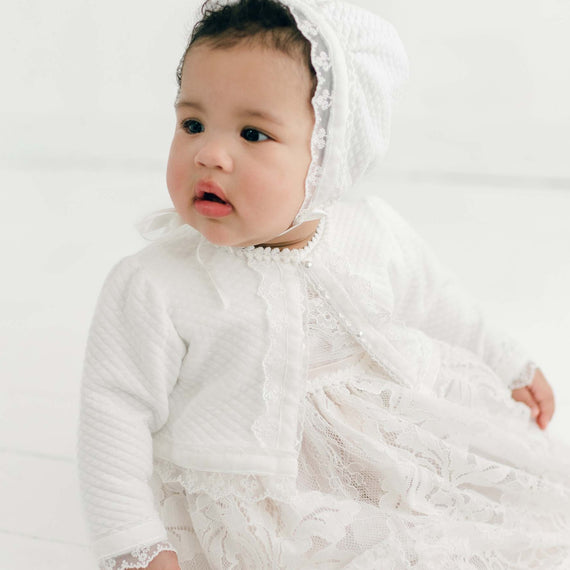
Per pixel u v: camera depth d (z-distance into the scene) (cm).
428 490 104
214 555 101
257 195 96
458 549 97
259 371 102
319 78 97
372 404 108
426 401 110
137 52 298
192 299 103
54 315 193
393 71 110
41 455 142
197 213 99
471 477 108
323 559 98
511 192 287
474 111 297
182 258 107
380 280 114
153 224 112
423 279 127
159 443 105
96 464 97
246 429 101
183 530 105
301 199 102
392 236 123
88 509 97
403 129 300
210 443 101
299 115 98
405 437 107
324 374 109
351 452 105
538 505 110
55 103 310
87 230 244
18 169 304
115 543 94
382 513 101
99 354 101
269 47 95
